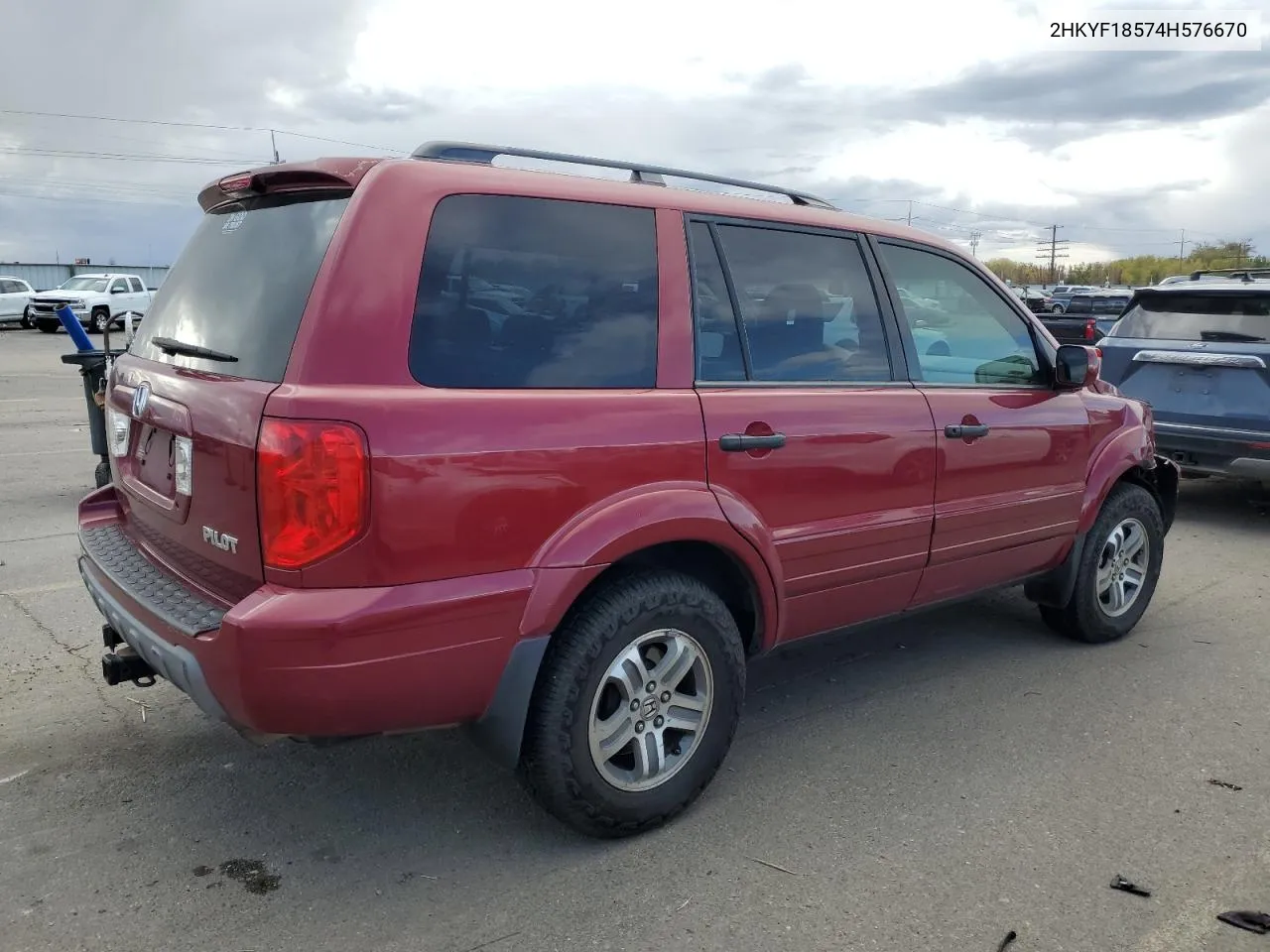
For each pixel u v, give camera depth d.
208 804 3.28
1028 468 4.32
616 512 2.88
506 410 2.71
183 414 2.80
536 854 3.04
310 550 2.43
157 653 2.65
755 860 3.02
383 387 2.54
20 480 8.38
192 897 2.78
